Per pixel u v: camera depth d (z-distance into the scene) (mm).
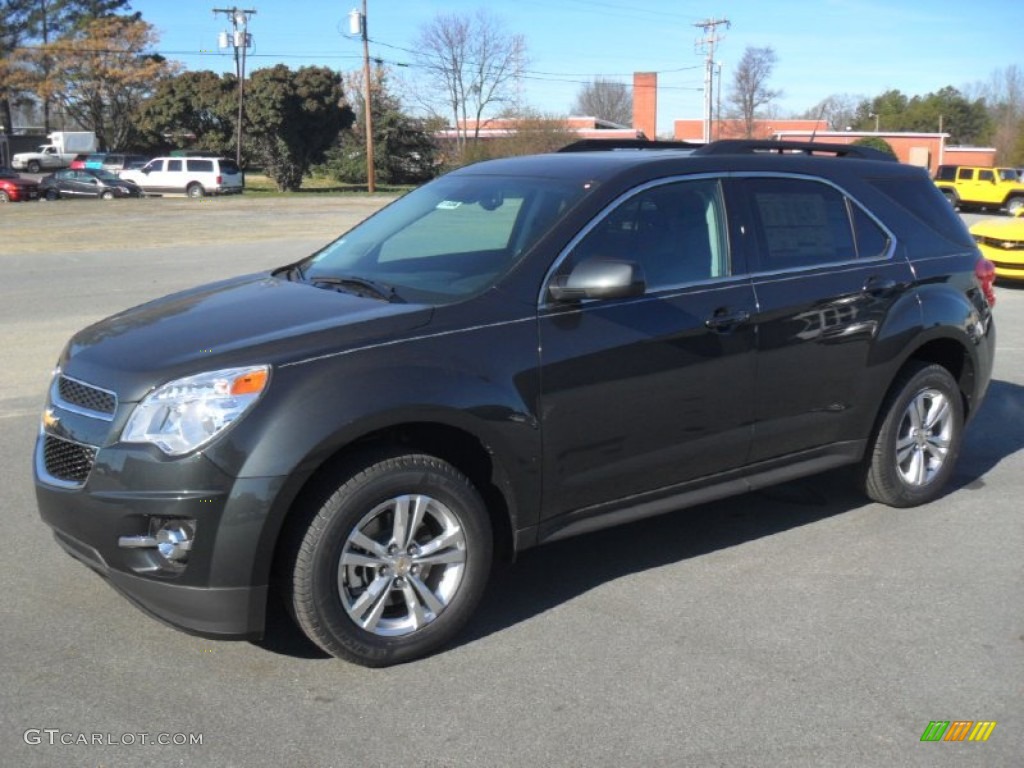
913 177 5352
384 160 62125
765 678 3529
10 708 3279
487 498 3867
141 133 57875
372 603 3514
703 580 4371
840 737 3172
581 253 3971
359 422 3324
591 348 3865
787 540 4844
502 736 3162
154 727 3184
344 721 3236
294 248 19672
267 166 53281
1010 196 37281
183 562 3271
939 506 5344
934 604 4145
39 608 4004
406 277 4098
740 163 4555
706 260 4324
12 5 69438
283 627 3896
